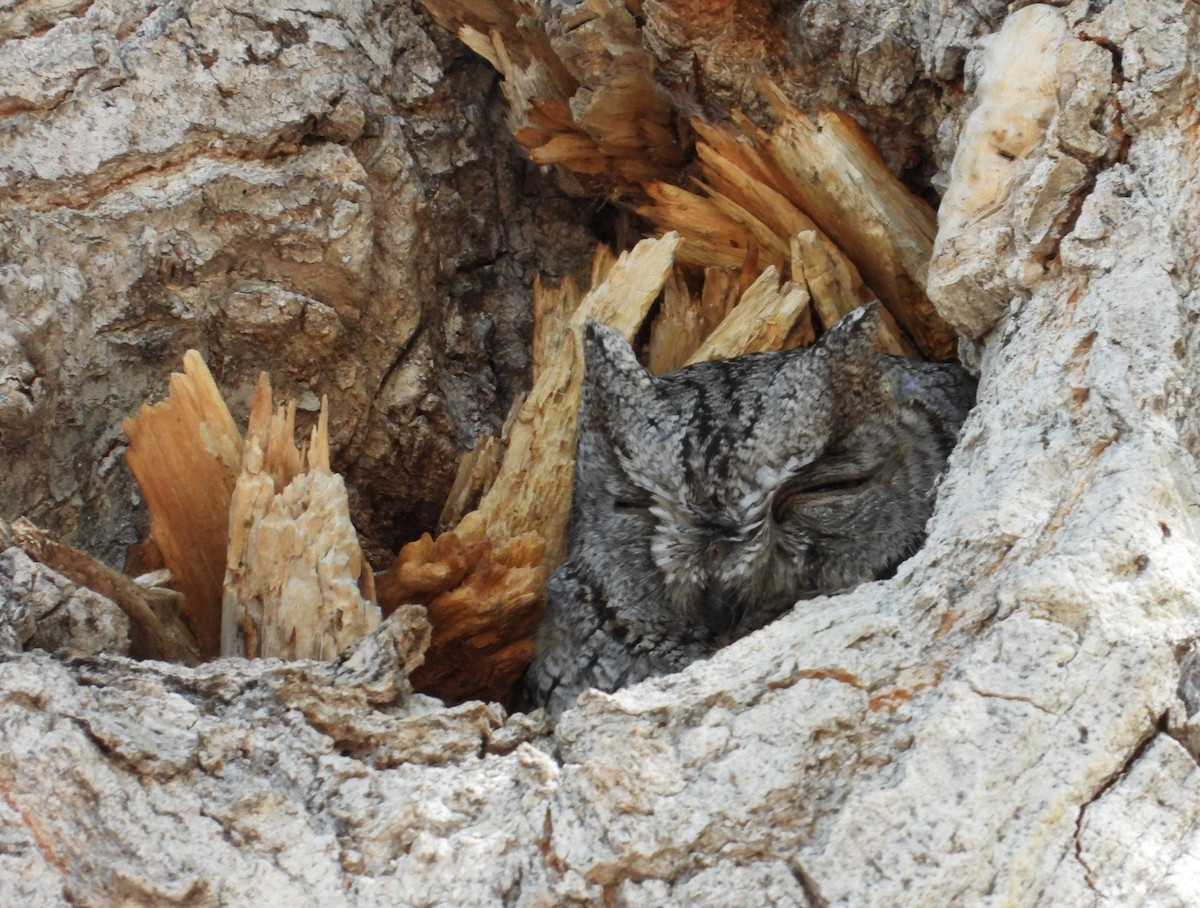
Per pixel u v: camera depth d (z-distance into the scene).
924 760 3.86
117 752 4.10
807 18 6.86
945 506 4.79
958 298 5.72
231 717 4.30
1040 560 4.24
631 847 3.87
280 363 6.98
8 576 4.72
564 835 3.93
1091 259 5.26
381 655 4.51
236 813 4.04
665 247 7.11
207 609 5.73
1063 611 4.08
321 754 4.24
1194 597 4.13
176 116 6.82
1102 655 3.97
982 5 6.43
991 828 3.74
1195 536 4.34
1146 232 5.23
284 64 7.06
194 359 5.71
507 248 8.17
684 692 4.21
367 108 7.26
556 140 7.80
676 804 3.93
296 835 4.02
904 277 6.94
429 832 4.05
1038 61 5.76
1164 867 3.72
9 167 6.55
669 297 7.45
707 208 7.51
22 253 6.45
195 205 6.74
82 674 4.38
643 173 7.89
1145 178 5.37
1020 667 3.99
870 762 3.96
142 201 6.69
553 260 8.27
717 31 7.00
